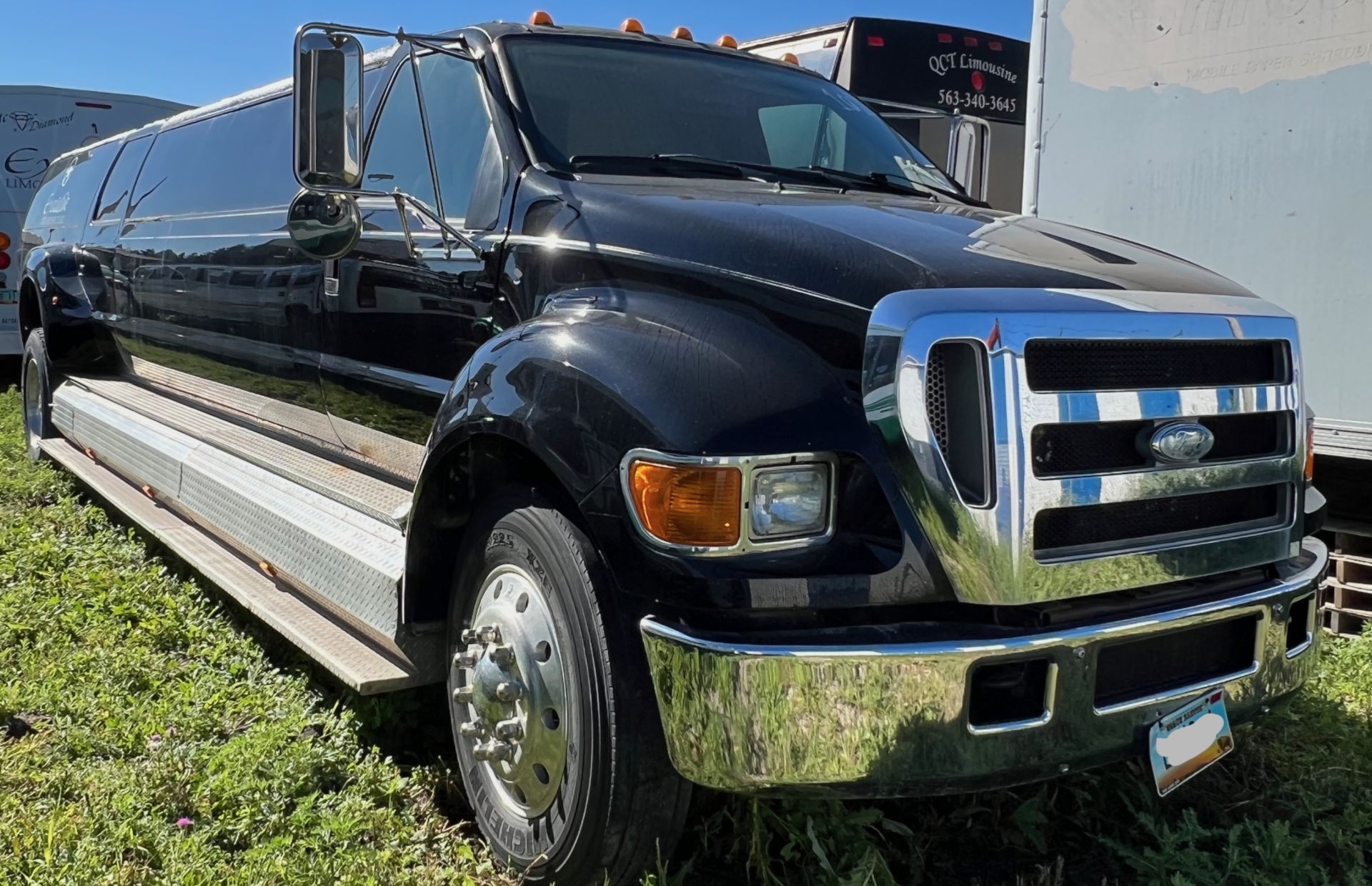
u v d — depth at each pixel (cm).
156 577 499
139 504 564
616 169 351
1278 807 328
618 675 256
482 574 303
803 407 247
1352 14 428
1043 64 528
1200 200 475
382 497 383
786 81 432
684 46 423
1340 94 434
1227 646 277
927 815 313
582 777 261
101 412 640
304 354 438
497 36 381
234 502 455
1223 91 466
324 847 286
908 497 240
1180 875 278
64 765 326
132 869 269
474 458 313
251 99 529
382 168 408
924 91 980
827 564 242
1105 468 254
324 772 324
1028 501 240
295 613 386
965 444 241
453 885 278
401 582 321
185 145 596
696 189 334
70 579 485
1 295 1286
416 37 345
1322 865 298
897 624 242
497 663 286
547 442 265
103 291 677
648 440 246
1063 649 244
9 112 1276
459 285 349
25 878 266
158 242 581
